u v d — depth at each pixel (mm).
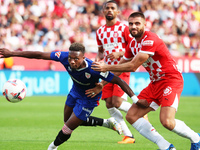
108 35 25781
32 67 56781
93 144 22047
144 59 17344
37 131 27125
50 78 57062
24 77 55219
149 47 17281
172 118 17344
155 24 70000
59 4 65312
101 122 22516
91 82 17781
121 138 24688
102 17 68000
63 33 64438
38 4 64062
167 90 17828
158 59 17984
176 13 72062
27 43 62125
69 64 17609
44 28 63688
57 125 30203
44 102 48375
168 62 18062
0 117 35156
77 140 23578
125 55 19562
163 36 69438
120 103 24188
